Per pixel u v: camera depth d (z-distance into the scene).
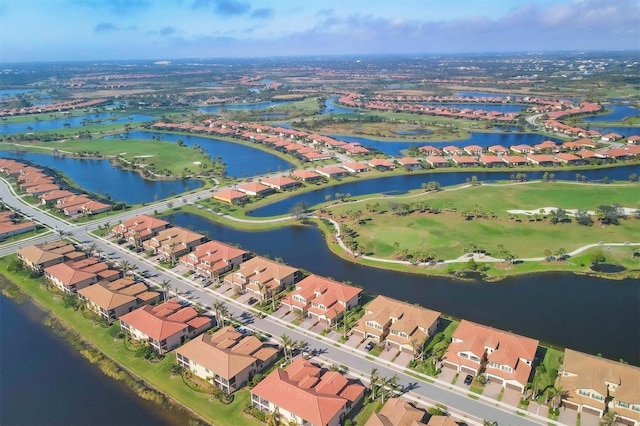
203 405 94.94
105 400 97.88
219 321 120.75
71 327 124.44
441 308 128.38
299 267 155.50
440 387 96.88
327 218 197.12
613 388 90.00
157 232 179.62
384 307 119.31
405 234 175.75
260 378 100.06
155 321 114.75
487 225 181.38
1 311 134.38
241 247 172.38
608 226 176.62
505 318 122.62
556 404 89.44
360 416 89.62
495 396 93.88
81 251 166.62
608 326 118.38
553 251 157.50
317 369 99.75
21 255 162.12
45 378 104.94
